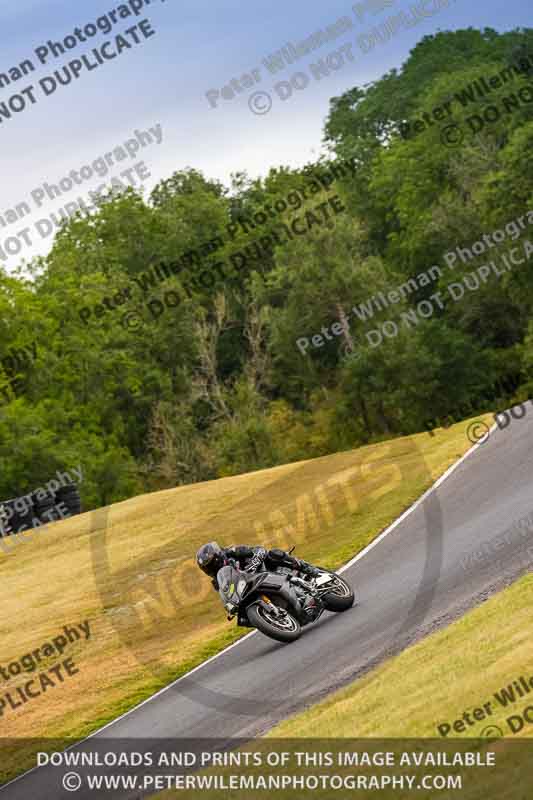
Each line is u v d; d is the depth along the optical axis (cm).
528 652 1512
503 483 3269
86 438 11531
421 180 13688
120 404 12381
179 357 12694
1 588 4572
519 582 2042
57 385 11700
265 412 12250
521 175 10956
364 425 11431
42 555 4962
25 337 11169
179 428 11906
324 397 12406
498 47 16850
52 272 12619
